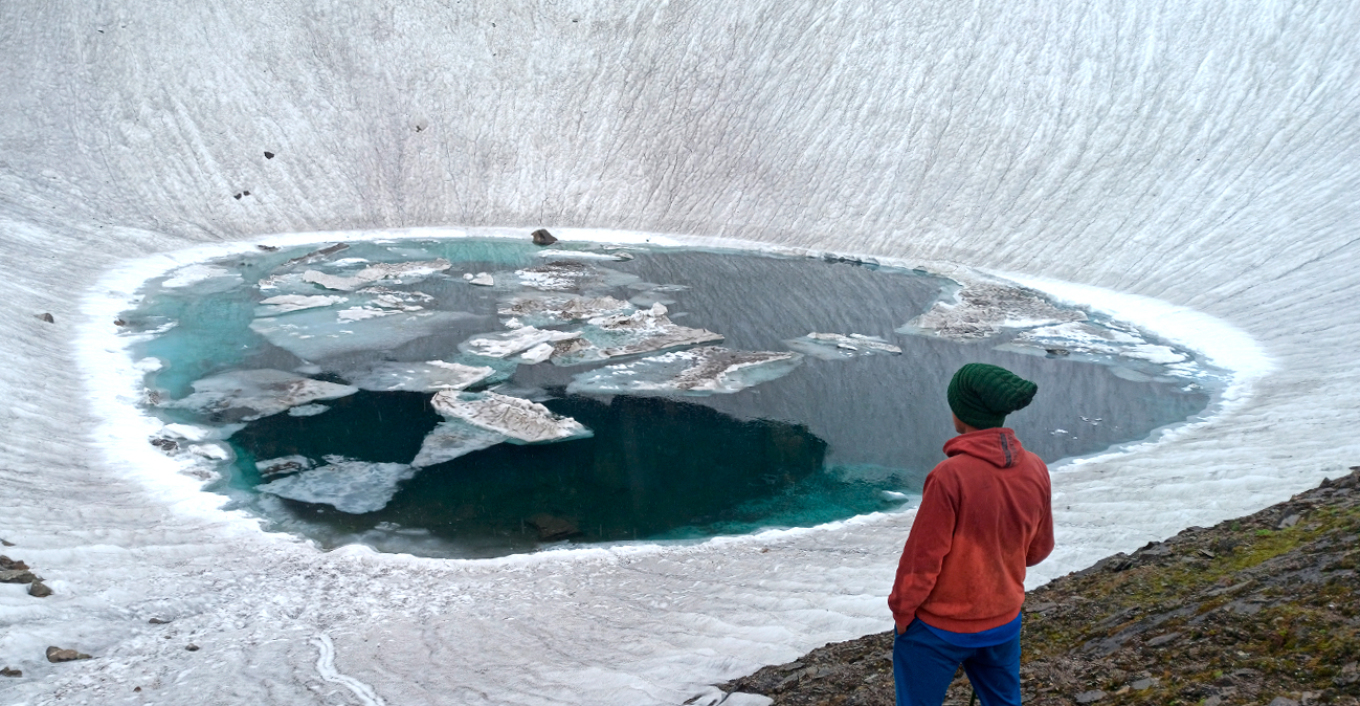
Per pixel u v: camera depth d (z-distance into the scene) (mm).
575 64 35281
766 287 23922
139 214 27047
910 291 23641
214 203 28828
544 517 11289
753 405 15617
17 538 8883
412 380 16344
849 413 15328
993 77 30922
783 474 12875
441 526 11016
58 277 20688
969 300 22406
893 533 10148
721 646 5926
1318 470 9562
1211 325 19516
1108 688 3447
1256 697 3004
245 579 9016
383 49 35031
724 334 19750
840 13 34000
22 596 7578
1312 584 3654
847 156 30562
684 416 15062
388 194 31453
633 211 31219
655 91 34125
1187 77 28641
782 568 8680
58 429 12711
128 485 11430
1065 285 23531
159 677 6309
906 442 14156
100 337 17641
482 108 34188
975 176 28594
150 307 20406
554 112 34125
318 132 32344
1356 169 23344
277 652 6770
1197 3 30531
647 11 36062
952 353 18609
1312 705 2863
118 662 6625
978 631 2680
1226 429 13258
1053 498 10578
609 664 5844
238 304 21047
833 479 12734
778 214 29766
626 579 8945
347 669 6266
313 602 8398
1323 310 18297
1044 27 31609
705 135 32562
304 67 33938
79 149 28719
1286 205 23188
